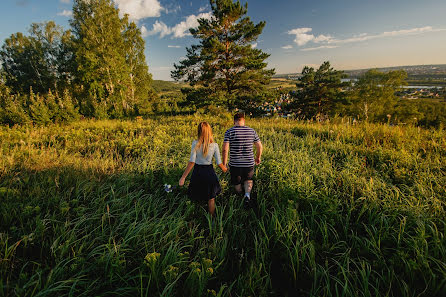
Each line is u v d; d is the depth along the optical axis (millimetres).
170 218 2766
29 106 11539
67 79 31328
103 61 23422
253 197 3643
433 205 2779
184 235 2607
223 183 3826
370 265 2096
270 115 19469
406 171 4016
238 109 19281
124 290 1852
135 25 28688
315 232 2594
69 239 2158
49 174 3801
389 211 2729
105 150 6172
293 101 35969
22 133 7754
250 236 2707
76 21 26047
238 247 2537
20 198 2924
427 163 4328
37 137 7402
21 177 3645
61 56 30234
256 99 19547
